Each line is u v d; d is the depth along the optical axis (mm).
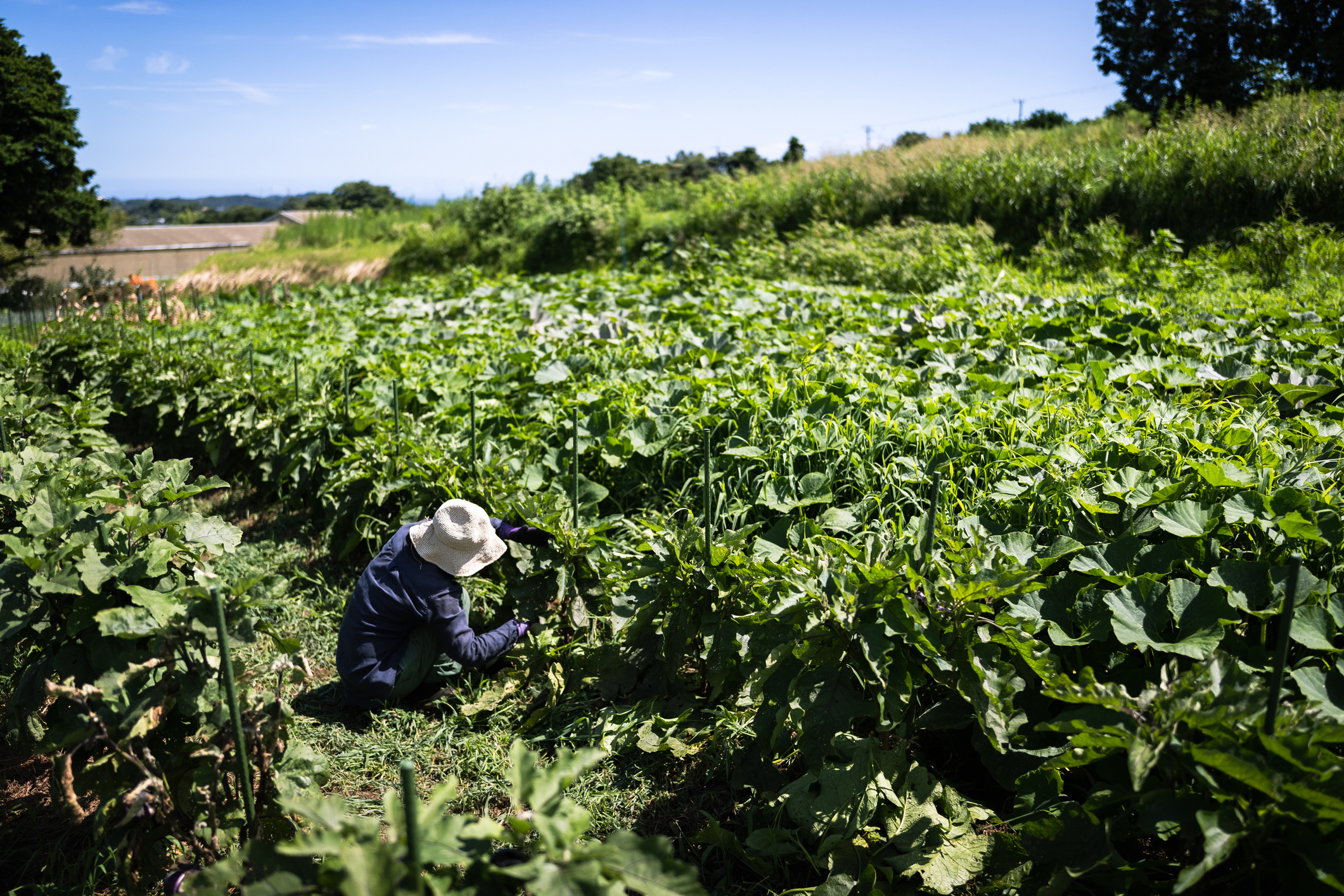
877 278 12531
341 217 32438
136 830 2283
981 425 4777
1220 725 1957
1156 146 15156
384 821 2908
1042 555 3199
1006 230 16469
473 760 3209
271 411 6035
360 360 7090
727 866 2645
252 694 2451
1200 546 3000
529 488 4496
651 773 3125
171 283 22828
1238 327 7180
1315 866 1779
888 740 2848
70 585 2531
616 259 22469
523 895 1833
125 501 3111
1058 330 7031
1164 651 2562
